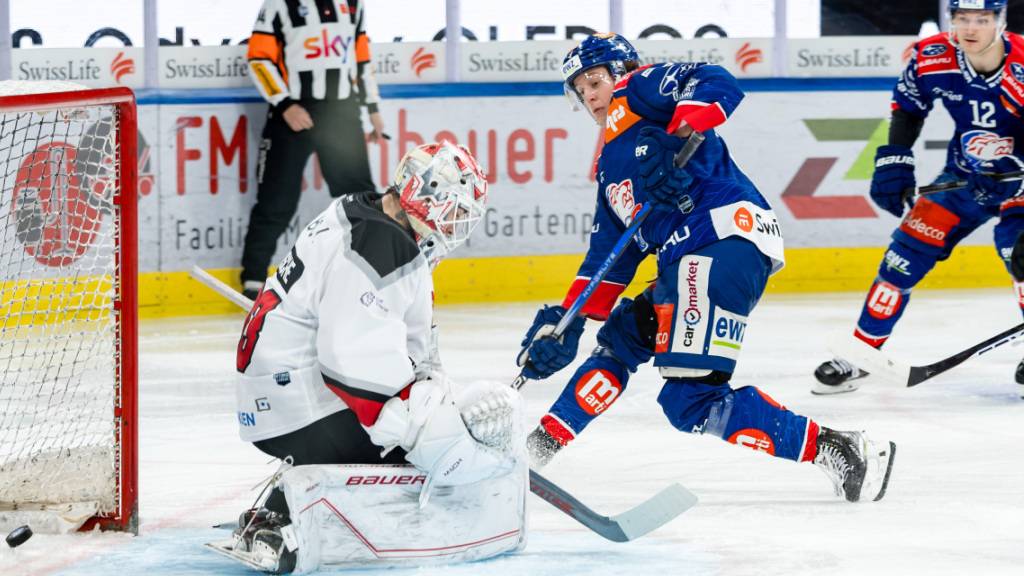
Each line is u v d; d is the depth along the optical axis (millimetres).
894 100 14695
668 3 24641
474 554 7988
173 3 22844
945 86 14133
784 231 24469
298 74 22297
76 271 10383
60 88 9000
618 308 10312
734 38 24625
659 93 9633
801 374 16188
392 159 23516
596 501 10133
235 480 10727
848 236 24641
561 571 7848
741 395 9641
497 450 7793
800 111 24375
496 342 18672
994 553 8391
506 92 23688
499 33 24312
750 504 9875
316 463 7883
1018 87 13734
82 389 13172
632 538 8367
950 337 18844
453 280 23531
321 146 22641
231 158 22703
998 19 13445
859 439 9766
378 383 7387
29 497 9000
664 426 13109
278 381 7680
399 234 7484
